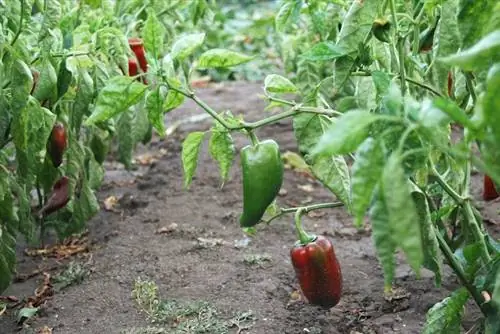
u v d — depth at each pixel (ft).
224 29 14.66
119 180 8.02
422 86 4.74
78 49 5.76
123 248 6.64
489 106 3.53
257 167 4.77
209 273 6.20
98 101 4.62
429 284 5.89
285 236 6.79
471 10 4.08
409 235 3.54
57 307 5.94
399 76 4.74
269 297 5.87
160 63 4.92
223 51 4.69
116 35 5.83
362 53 4.71
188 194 7.55
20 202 5.75
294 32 9.00
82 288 6.14
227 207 7.28
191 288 6.02
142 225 7.02
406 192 3.55
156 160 8.50
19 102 5.27
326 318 5.62
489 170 3.66
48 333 5.66
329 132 3.55
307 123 4.78
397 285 5.93
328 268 4.94
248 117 9.70
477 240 4.80
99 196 7.66
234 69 13.32
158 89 4.69
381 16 4.63
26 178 5.73
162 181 7.86
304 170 8.12
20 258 6.67
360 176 3.65
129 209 7.38
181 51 4.71
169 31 7.52
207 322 5.59
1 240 5.65
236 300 5.84
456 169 5.27
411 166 4.00
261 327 5.55
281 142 8.82
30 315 5.84
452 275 5.98
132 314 5.79
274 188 4.83
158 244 6.68
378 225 3.75
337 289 5.00
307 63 6.26
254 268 6.25
